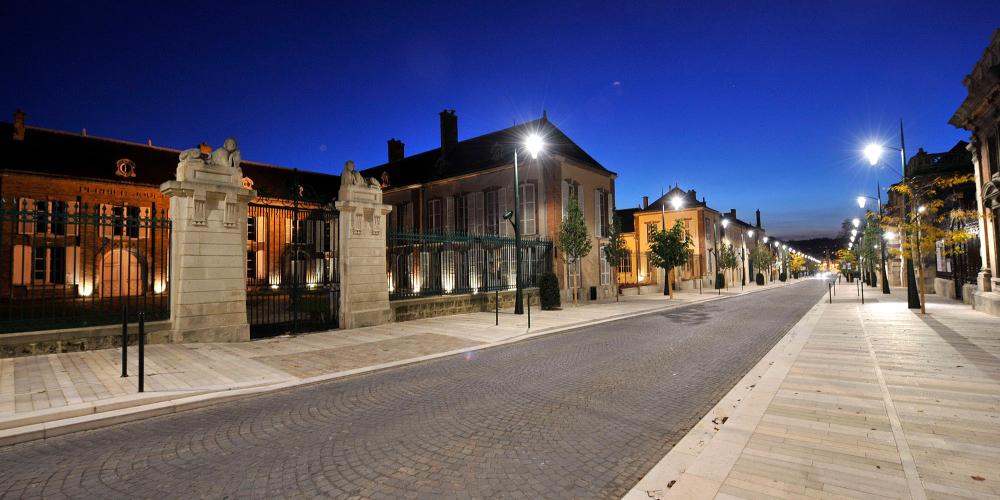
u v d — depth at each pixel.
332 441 4.84
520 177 24.88
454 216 28.42
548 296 20.58
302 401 6.47
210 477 4.00
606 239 28.11
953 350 9.05
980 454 4.01
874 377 6.98
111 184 28.62
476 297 18.61
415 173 33.91
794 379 6.95
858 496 3.29
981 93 13.93
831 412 5.29
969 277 19.53
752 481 3.56
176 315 10.43
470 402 6.25
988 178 15.12
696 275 42.25
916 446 4.22
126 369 7.61
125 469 4.20
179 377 7.44
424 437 4.91
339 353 9.84
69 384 6.84
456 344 11.00
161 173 31.83
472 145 30.56
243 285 11.38
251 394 6.82
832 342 10.40
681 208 43.38
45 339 8.95
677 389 6.80
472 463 4.21
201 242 10.73
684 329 13.82
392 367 8.71
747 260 60.69
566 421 5.37
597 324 15.48
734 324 14.95
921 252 16.00
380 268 14.53
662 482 3.65
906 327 12.60
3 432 4.98
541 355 9.80
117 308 17.62
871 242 39.28
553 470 4.04
